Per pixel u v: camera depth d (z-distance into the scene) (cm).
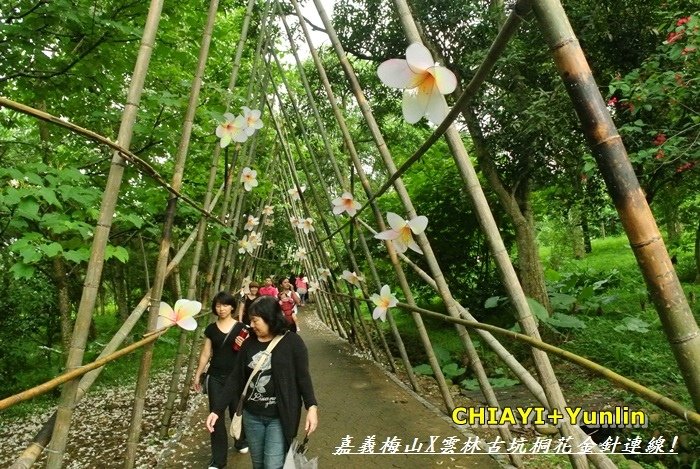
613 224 1148
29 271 207
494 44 129
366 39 733
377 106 875
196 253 399
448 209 878
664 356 552
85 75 322
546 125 523
